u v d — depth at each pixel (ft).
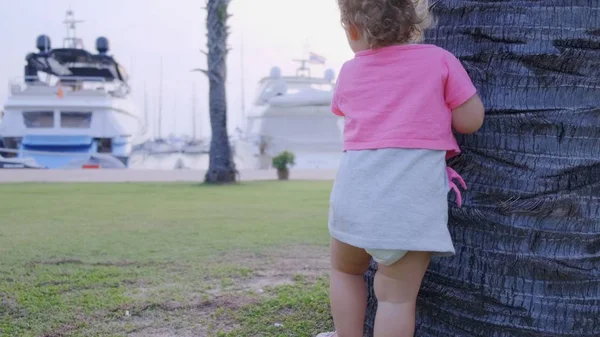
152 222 23.54
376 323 7.43
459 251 8.14
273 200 32.09
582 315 7.71
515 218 7.82
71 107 91.91
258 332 10.48
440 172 7.20
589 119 7.69
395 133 7.20
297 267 15.37
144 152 107.34
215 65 44.45
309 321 10.94
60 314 11.21
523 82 7.78
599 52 7.66
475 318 8.01
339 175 7.62
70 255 16.60
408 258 7.20
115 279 13.80
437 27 8.41
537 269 7.73
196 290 12.96
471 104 7.38
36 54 102.37
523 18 7.75
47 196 33.32
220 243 18.83
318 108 93.25
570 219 7.73
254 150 88.48
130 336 10.27
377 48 7.65
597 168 7.73
